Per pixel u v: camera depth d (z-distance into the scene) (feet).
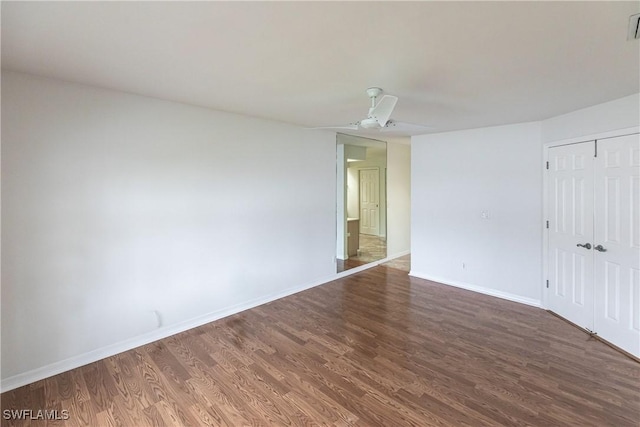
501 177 13.88
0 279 7.64
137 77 8.11
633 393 7.54
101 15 5.18
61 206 8.45
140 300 9.98
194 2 4.79
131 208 9.69
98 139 8.98
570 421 6.65
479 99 9.71
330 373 8.44
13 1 4.72
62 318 8.56
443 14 5.08
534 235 13.03
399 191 21.76
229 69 7.52
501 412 6.94
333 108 11.18
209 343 10.09
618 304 9.57
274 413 6.99
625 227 9.36
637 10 4.94
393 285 15.97
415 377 8.23
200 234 11.35
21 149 7.81
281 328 11.16
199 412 7.03
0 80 7.39
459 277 15.55
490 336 10.48
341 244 18.84
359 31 5.67
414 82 8.30
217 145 11.67
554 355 9.27
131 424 6.70
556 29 5.56
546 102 10.02
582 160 10.79
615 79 7.98
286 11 5.04
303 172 14.99
